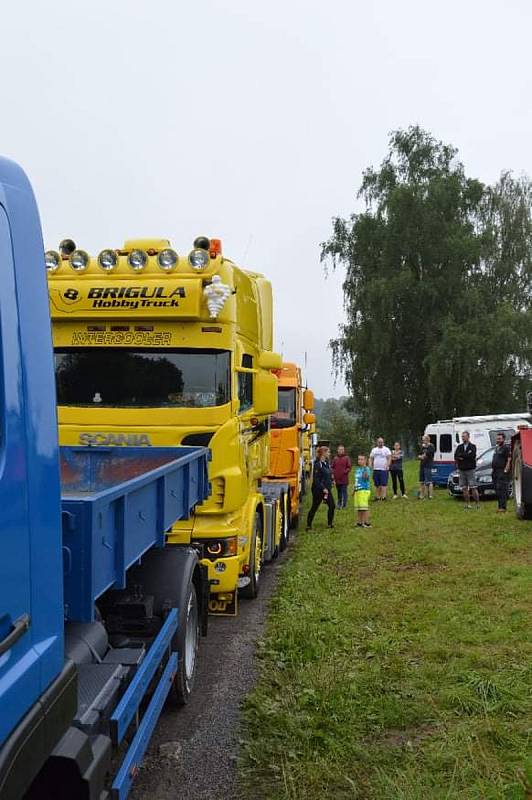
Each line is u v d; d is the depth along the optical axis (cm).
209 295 768
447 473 2567
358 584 973
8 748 231
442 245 4353
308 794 423
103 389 797
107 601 479
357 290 4556
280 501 1278
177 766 467
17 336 265
